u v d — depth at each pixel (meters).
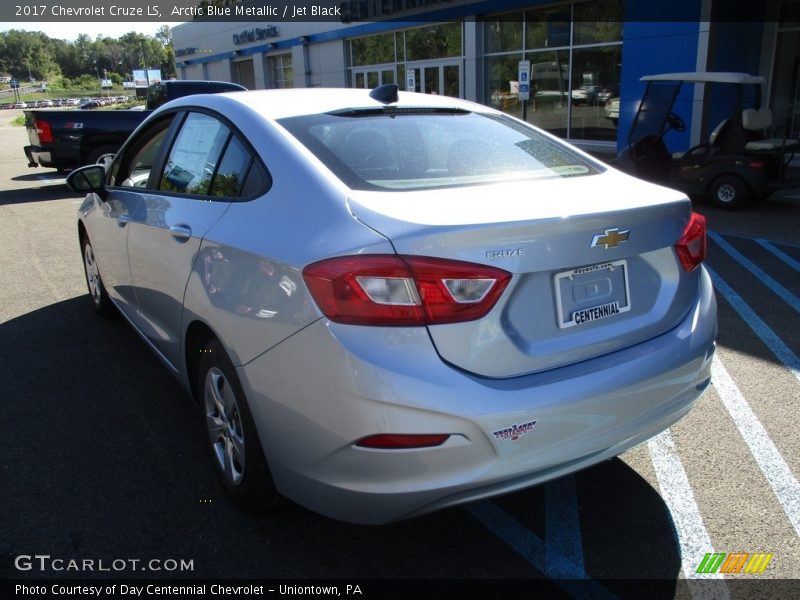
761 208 9.70
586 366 2.25
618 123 14.84
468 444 2.03
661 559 2.49
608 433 2.28
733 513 2.75
